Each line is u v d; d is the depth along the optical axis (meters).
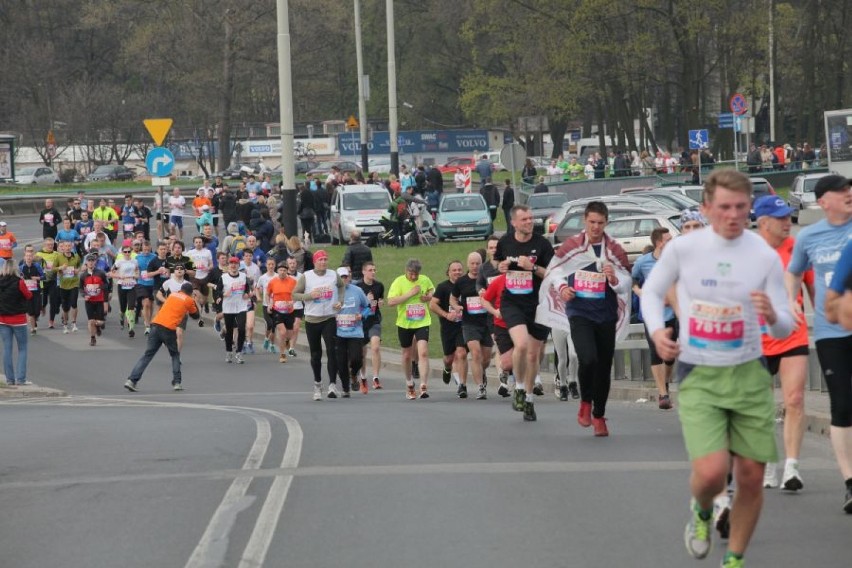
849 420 24.47
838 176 24.98
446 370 54.16
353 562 21.05
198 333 85.25
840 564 20.47
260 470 30.36
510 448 33.16
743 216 18.67
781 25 196.62
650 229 82.19
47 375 65.69
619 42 190.88
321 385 56.62
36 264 82.38
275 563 21.06
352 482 28.39
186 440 36.66
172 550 22.20
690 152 179.75
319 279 52.59
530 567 20.53
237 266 70.94
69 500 27.25
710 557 21.02
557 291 34.41
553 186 162.88
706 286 18.88
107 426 41.62
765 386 18.91
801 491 26.67
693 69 191.25
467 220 122.12
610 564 20.66
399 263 102.31
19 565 21.53
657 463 30.25
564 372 49.75
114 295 104.38
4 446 36.69
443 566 20.72
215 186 136.62
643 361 52.38
